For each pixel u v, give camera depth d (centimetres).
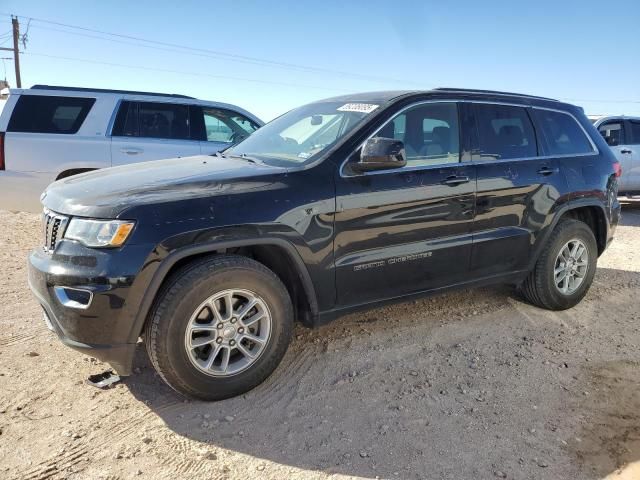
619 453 282
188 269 300
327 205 336
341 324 437
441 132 402
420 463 269
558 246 462
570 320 465
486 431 297
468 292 524
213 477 257
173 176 335
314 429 296
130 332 290
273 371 341
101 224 286
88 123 732
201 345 307
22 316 443
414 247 378
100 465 264
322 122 403
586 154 491
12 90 711
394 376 356
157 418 304
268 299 324
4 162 691
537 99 475
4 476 254
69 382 339
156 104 775
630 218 1069
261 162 378
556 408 323
